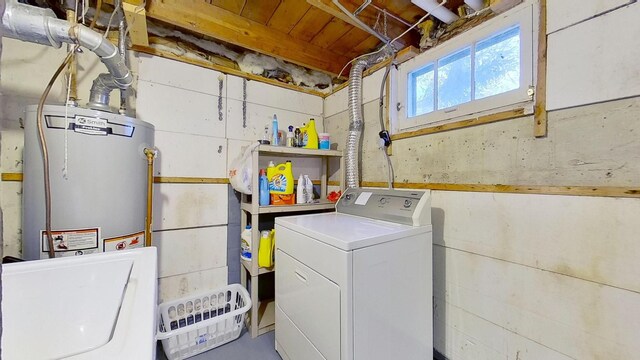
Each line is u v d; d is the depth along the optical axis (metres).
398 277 1.22
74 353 0.51
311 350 1.26
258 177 1.79
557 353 1.07
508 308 1.21
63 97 1.51
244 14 1.78
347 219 1.56
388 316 1.18
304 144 2.09
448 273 1.46
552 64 1.09
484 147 1.32
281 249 1.53
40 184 1.21
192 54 1.95
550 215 1.09
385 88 1.87
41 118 1.18
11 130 1.40
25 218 1.25
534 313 1.13
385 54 1.90
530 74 1.16
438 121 1.56
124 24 1.57
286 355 1.49
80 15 1.57
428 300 1.35
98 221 1.28
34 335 0.54
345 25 1.89
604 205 0.96
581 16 1.01
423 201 1.35
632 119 0.91
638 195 0.89
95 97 1.39
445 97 1.54
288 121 2.34
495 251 1.26
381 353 1.16
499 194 1.25
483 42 1.36
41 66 1.47
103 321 0.59
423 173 1.62
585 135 1.01
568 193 1.04
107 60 1.23
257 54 2.23
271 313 2.01
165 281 1.80
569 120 1.05
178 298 1.84
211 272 1.97
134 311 0.61
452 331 1.44
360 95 1.98
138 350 0.50
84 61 1.57
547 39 1.10
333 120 2.42
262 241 1.82
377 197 1.61
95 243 1.28
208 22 1.68
